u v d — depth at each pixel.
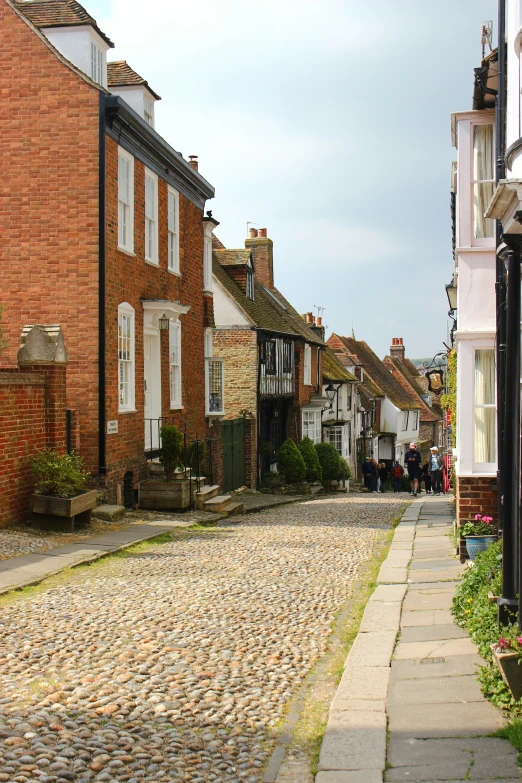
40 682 6.36
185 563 11.91
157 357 20.03
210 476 23.42
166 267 20.69
